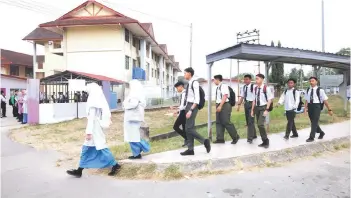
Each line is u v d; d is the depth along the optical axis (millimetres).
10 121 17156
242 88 8492
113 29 26062
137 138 6199
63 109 16469
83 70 26531
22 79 35906
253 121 7887
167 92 47000
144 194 4684
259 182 5184
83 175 5805
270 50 8586
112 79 23859
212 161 5938
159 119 16641
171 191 4801
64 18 26984
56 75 18469
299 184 5070
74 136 11336
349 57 11836
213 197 4520
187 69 6449
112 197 4574
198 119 15367
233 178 5410
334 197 4488
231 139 8555
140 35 30047
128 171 5703
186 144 7672
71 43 26609
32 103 15461
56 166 6695
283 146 7277
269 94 7133
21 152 8383
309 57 10164
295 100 8117
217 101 7801
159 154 6602
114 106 23031
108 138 10734
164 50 39500
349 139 8695
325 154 7324
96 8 27109
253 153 6516
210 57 8602
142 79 29031
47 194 4770
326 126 10898
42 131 12719
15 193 4844
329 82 18641
